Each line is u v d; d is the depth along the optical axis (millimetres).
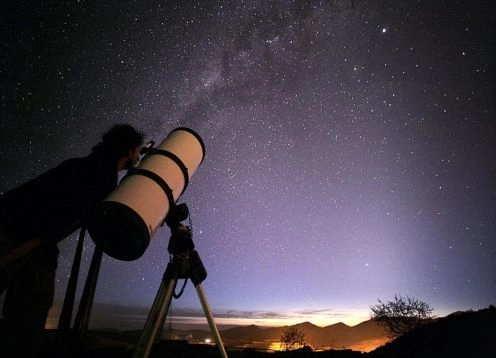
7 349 2383
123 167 3023
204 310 2762
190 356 4656
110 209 2385
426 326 12648
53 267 2596
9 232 2395
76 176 2566
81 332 2506
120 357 4410
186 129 3621
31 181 2553
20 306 2432
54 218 2504
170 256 2826
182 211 2957
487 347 8242
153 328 2525
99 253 2621
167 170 2928
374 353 6281
